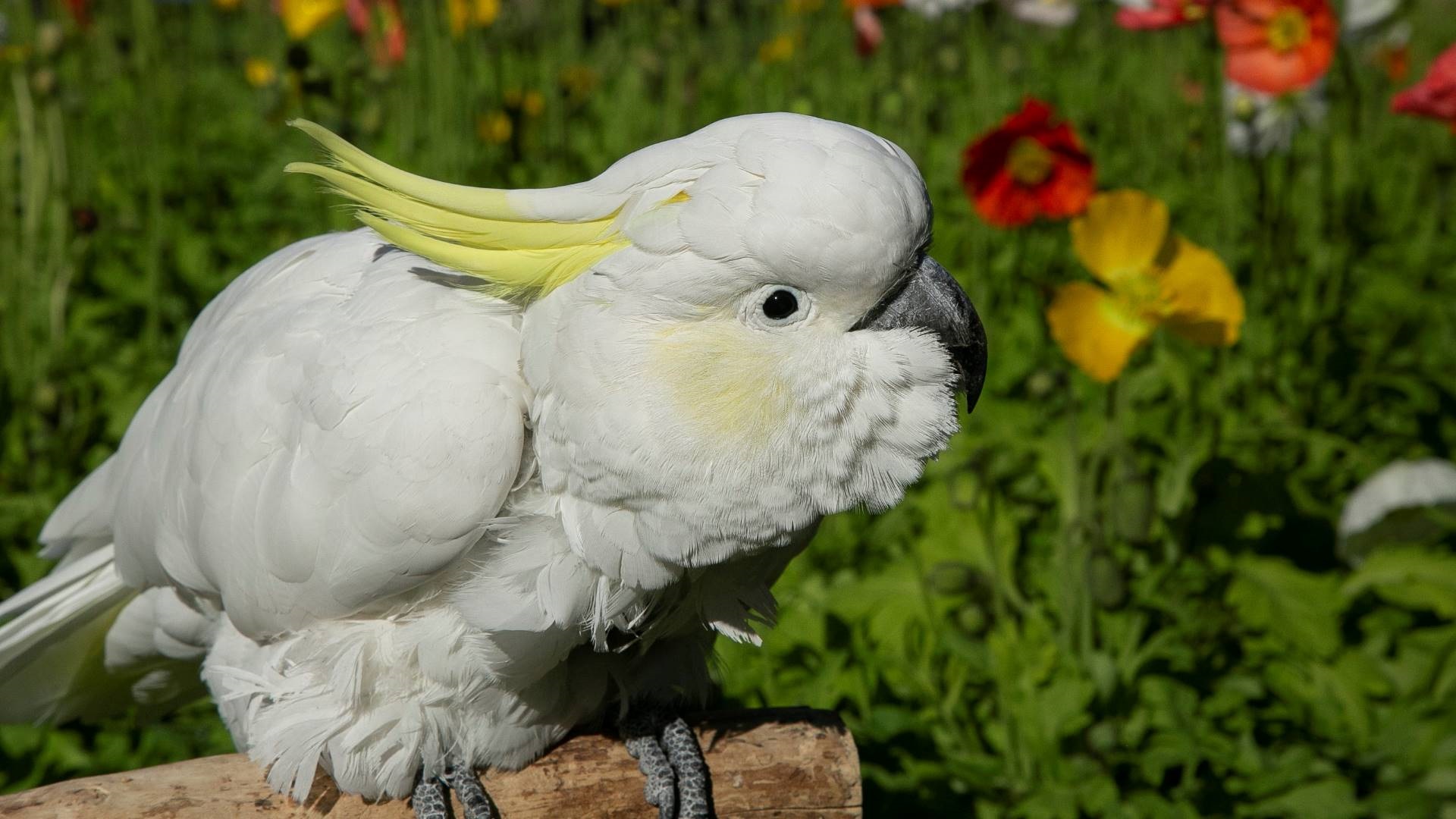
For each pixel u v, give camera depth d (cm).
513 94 573
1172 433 413
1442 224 635
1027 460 398
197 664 269
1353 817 296
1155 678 321
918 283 192
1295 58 399
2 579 362
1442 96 402
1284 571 349
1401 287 513
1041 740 307
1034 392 342
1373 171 662
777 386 183
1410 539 382
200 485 219
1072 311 327
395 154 543
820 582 371
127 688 280
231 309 248
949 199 545
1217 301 324
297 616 214
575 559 199
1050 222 559
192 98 741
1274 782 296
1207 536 383
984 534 355
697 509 188
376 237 240
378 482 195
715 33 891
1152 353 466
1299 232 561
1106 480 349
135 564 242
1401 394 486
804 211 176
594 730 239
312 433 203
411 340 199
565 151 561
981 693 335
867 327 190
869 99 551
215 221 586
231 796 211
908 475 192
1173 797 306
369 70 498
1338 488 427
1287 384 461
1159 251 326
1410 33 666
